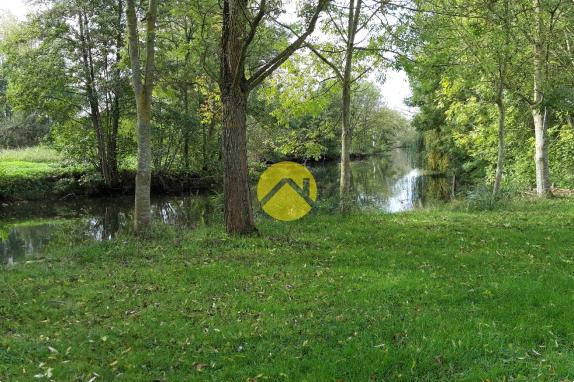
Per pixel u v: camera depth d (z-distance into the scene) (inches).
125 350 166.7
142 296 228.7
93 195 922.1
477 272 252.5
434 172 1353.3
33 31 824.3
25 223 664.4
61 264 305.7
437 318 185.9
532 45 528.7
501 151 511.2
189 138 991.0
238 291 230.4
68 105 892.0
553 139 741.3
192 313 202.2
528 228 366.0
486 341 165.6
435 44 454.3
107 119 930.1
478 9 466.0
